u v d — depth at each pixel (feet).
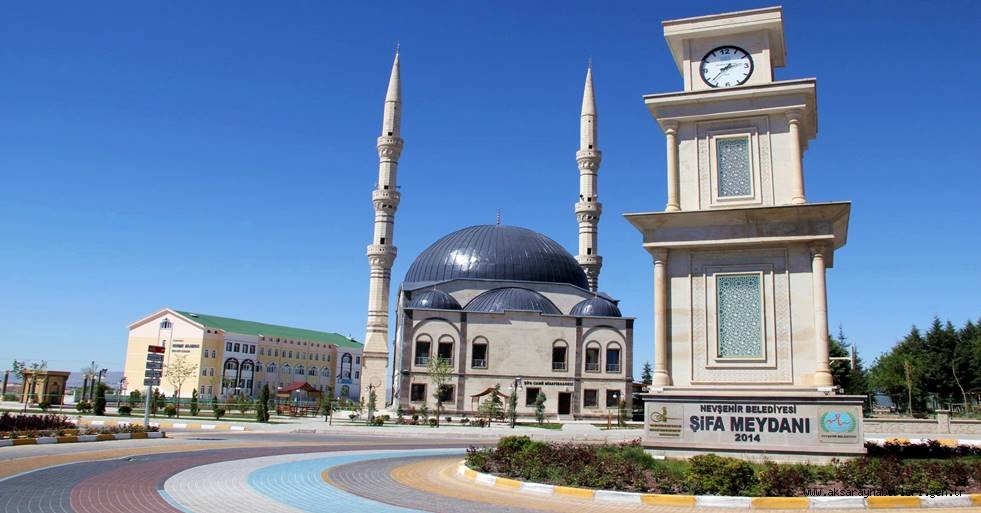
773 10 86.48
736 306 82.23
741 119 85.76
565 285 301.02
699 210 82.38
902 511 55.62
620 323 279.08
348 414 274.77
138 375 464.24
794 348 79.36
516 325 274.16
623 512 56.54
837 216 79.00
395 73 320.09
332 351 560.61
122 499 57.93
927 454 83.15
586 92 342.03
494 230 320.50
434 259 314.35
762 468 68.13
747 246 82.23
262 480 72.33
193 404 236.63
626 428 216.33
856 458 69.05
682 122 87.35
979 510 55.72
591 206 331.36
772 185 83.15
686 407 80.23
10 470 72.59
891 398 320.29
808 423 76.07
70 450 95.55
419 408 263.70
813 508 56.90
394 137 311.68
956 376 287.69
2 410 216.13
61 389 257.14
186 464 84.33
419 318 270.05
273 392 487.20
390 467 87.40
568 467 68.95
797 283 80.53
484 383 268.62
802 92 82.89
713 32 88.17
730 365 81.05
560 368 273.54
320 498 61.87
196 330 455.22
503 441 83.46
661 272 84.17
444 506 58.44
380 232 304.50
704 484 60.64
